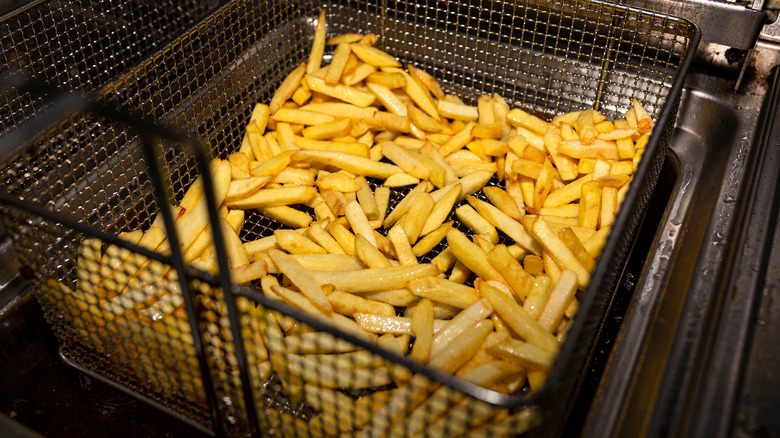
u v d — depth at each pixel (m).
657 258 0.46
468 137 0.57
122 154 0.52
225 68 0.60
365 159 0.55
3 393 0.46
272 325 0.43
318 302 0.42
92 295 0.40
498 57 0.61
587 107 0.61
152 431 0.45
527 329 0.40
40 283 0.41
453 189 0.51
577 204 0.52
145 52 0.65
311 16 0.69
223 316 0.37
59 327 0.44
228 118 0.60
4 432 0.34
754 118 0.55
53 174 0.50
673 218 0.50
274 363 0.38
